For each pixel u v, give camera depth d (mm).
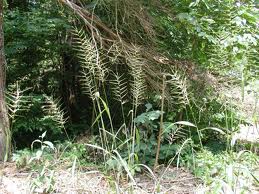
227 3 5176
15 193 3465
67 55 6984
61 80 7148
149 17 5301
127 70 5676
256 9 5281
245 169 3305
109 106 6262
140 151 4438
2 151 4539
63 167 4066
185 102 4281
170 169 4250
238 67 4652
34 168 4004
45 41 6605
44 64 7113
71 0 5543
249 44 5070
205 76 5305
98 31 5199
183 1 5324
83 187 3521
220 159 4277
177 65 5402
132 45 5227
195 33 5277
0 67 4672
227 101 5195
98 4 5289
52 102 4418
